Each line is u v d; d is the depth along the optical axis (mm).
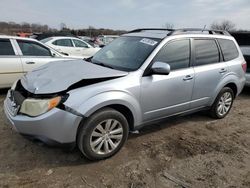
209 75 4215
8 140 3518
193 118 4852
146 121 3535
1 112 4547
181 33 3922
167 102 3664
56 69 3430
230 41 4820
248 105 6000
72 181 2740
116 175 2896
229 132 4309
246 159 3449
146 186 2750
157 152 3453
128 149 3473
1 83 5484
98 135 3004
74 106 2717
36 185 2641
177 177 2941
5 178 2717
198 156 3432
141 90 3258
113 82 3041
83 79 2898
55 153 3248
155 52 3500
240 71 4863
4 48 5504
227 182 2914
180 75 3736
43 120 2672
